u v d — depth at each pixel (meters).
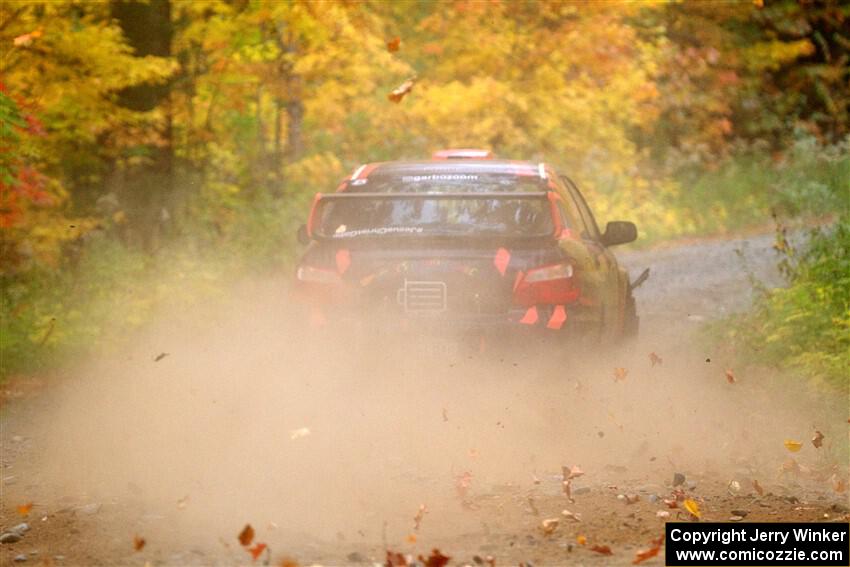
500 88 29.88
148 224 24.75
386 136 30.11
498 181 14.24
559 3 29.86
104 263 21.06
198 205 26.09
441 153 16.12
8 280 21.38
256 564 8.32
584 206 16.27
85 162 24.70
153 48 24.33
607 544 8.76
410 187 14.25
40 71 22.34
